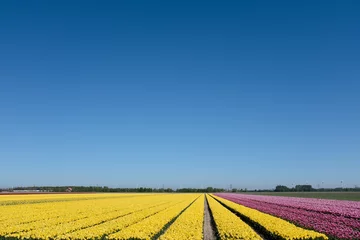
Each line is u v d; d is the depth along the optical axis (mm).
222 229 27891
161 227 29453
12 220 34219
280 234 24875
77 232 25766
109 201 71500
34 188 183125
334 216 39344
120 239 23734
